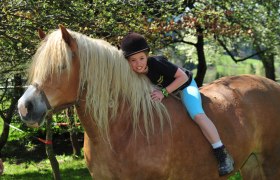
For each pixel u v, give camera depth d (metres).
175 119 2.71
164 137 2.61
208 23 6.12
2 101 8.00
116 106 2.57
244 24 10.02
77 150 8.88
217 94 3.07
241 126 2.99
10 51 4.84
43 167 7.93
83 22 4.62
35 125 2.28
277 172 3.28
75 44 2.41
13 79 6.72
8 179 6.75
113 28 4.71
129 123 2.60
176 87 2.72
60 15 4.57
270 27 10.98
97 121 2.53
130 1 4.98
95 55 2.46
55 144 10.22
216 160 2.82
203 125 2.73
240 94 3.13
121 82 2.56
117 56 2.56
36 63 2.35
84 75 2.44
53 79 2.32
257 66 20.30
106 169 2.62
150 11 5.48
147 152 2.55
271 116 3.22
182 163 2.70
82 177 6.68
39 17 4.48
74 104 2.49
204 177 2.83
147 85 2.70
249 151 3.10
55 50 2.33
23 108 2.25
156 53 5.89
